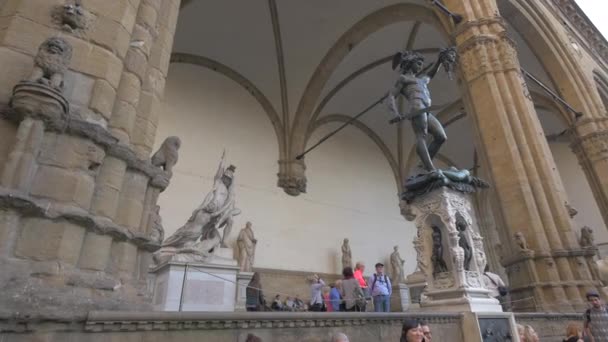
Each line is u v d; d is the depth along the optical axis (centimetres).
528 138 1102
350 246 2248
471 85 1208
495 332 521
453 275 565
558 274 952
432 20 1487
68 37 354
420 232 618
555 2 2047
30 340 243
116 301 310
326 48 2094
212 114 1998
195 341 321
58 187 297
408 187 635
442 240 604
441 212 592
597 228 2505
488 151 1122
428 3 1461
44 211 280
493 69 1185
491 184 1106
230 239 1800
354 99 2475
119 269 343
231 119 2061
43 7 356
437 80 2336
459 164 3077
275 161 2153
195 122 1919
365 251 2308
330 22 1975
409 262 2486
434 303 568
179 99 1906
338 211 2300
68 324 261
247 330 356
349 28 1983
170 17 527
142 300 351
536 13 1803
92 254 314
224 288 827
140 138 419
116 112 380
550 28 1827
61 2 367
